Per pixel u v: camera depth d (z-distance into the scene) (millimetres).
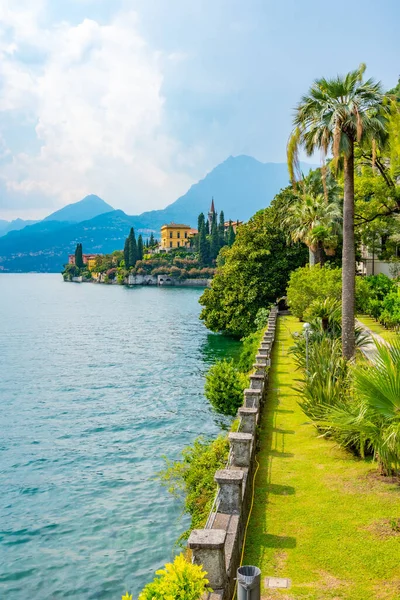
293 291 34281
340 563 7934
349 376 14289
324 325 26703
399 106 21016
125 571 13656
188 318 88500
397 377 9125
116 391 34344
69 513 16906
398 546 8344
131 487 18828
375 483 10844
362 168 33312
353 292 20750
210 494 13820
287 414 16656
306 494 10484
